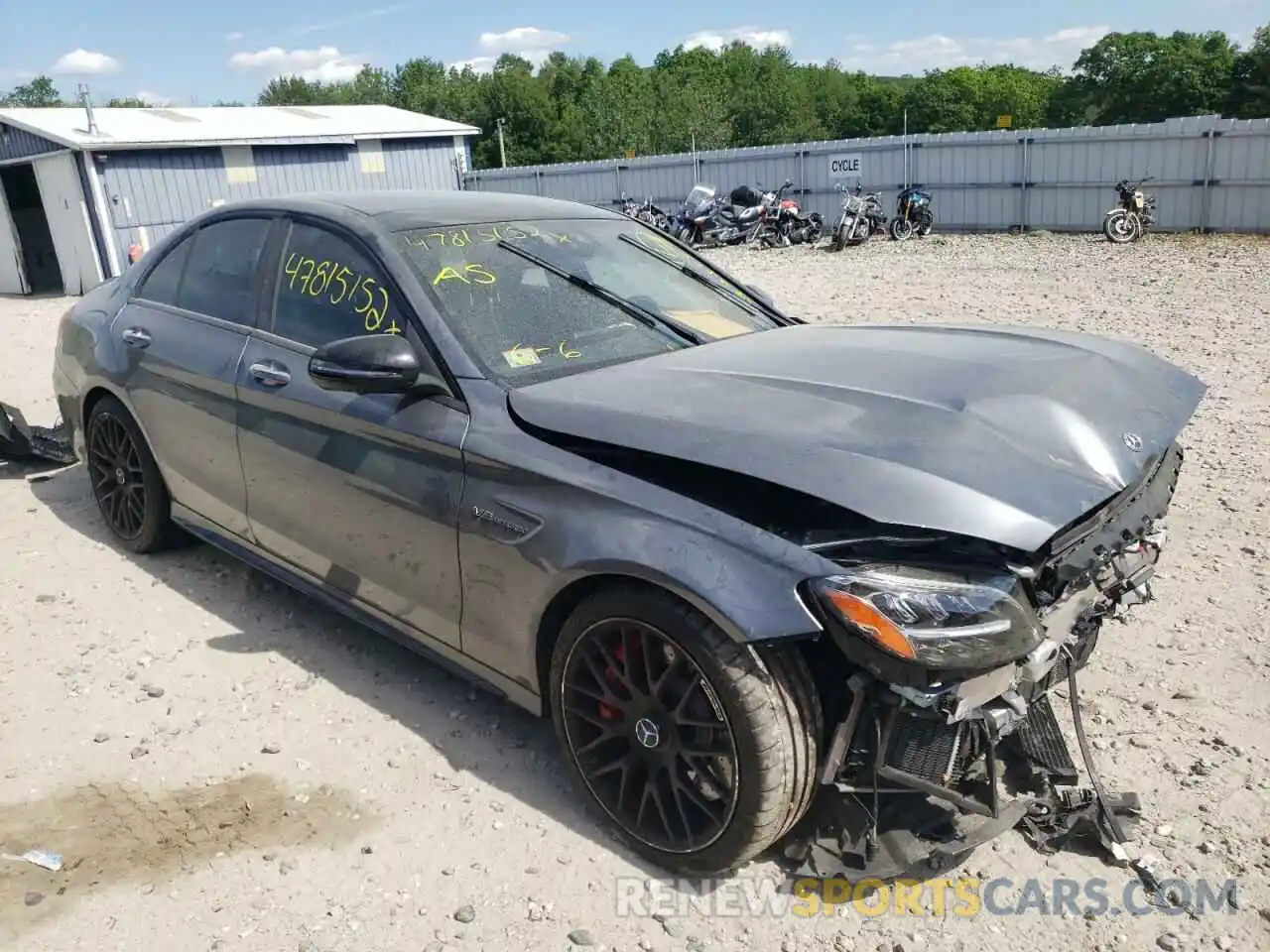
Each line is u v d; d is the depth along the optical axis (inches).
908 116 4180.6
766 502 98.6
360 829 113.8
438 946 97.4
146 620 162.6
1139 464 103.5
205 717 135.6
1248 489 204.7
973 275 559.8
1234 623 151.7
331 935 99.0
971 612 89.5
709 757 99.7
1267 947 95.0
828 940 97.7
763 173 909.2
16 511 213.3
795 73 4060.0
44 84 3678.6
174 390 161.5
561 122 2829.7
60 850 111.0
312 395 134.6
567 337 128.7
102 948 97.9
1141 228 685.9
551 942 98.0
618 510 102.4
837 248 746.2
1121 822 109.8
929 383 109.3
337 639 156.1
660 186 961.5
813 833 106.6
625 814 108.9
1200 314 396.2
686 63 4271.7
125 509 186.1
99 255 749.3
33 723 135.0
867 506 89.4
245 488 151.5
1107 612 111.1
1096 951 95.6
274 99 3432.6
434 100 2913.4
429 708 137.1
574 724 111.2
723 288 158.6
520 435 112.3
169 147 774.5
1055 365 116.5
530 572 109.3
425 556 122.7
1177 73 3294.8
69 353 191.5
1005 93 4099.4
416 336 124.6
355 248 137.0
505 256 138.8
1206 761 120.5
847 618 88.4
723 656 94.7
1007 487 92.7
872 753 96.4
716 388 111.4
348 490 131.3
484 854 109.8
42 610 166.4
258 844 111.7
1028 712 110.7
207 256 166.4
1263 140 678.5
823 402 105.4
